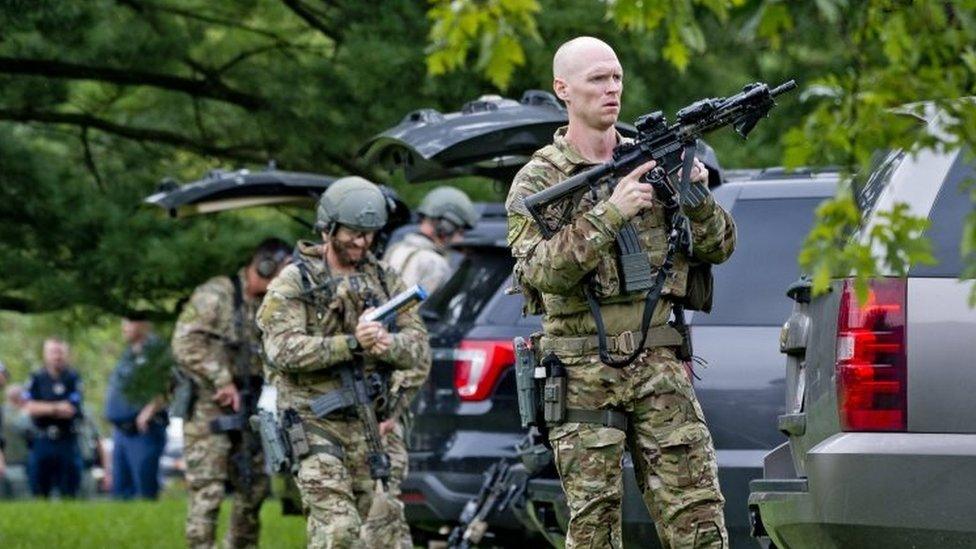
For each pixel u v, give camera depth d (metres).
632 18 11.13
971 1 9.98
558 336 14.57
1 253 31.42
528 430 19.92
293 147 32.72
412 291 18.94
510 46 11.12
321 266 19.22
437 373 22.88
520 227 14.47
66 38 30.12
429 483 22.62
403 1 31.11
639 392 14.36
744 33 9.72
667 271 14.34
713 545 14.36
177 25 32.09
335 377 18.97
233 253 31.05
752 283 18.53
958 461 13.17
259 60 33.34
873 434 13.36
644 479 14.53
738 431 18.06
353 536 18.62
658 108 30.78
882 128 9.73
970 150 9.89
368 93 31.19
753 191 18.97
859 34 10.16
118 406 45.84
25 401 49.56
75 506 41.38
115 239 30.97
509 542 22.28
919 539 13.21
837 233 9.89
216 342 24.73
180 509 40.03
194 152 34.47
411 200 32.38
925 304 13.36
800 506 13.83
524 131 21.55
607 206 13.87
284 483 25.80
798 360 15.21
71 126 34.19
